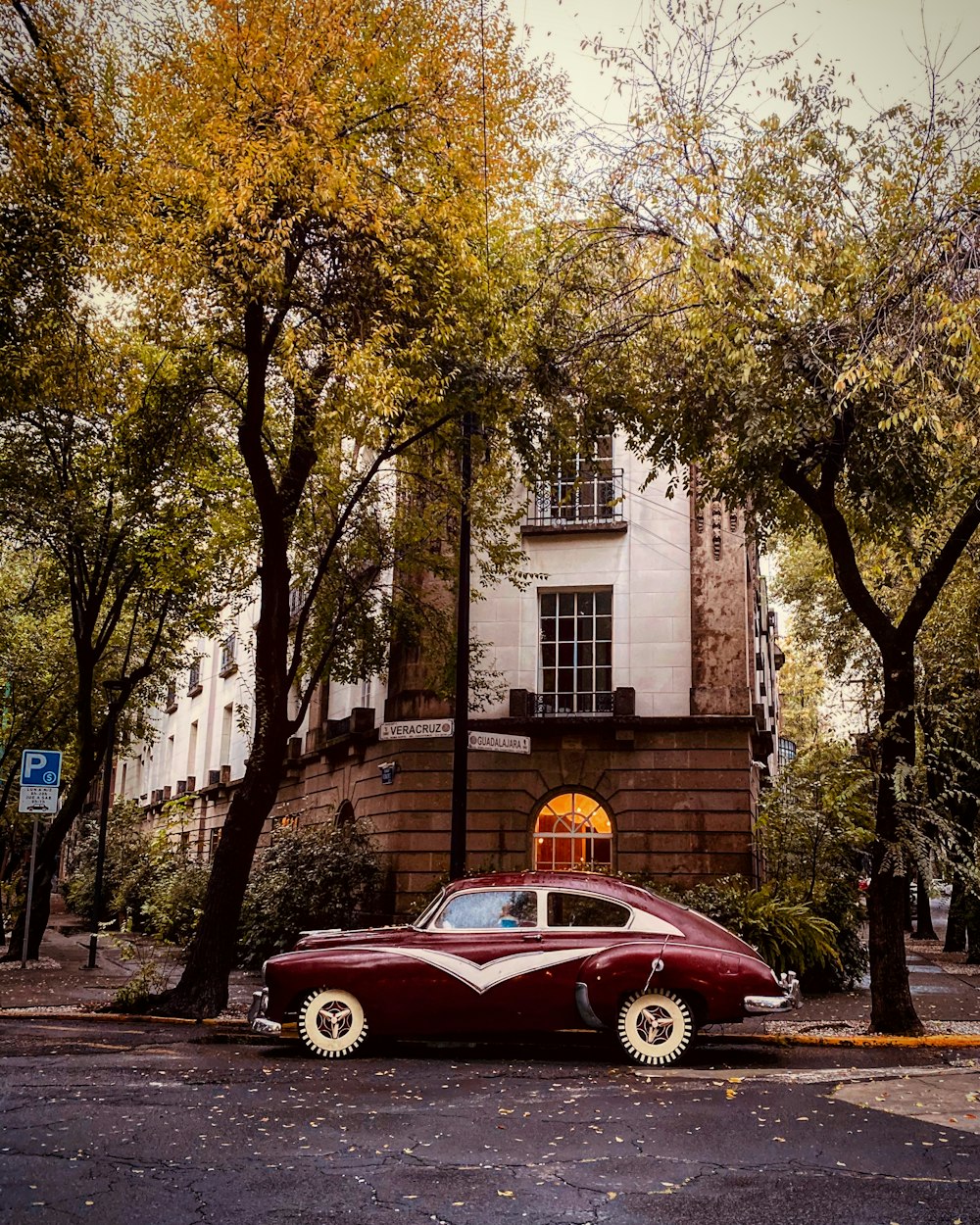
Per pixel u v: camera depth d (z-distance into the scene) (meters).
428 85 12.97
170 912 25.34
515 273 14.56
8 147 11.34
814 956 16.67
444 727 14.97
